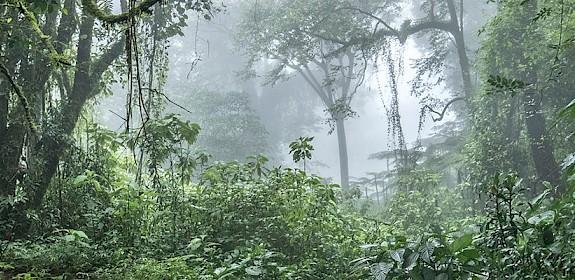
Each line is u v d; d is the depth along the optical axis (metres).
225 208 8.80
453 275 4.14
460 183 16.66
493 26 15.01
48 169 10.07
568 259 3.99
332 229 8.83
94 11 6.12
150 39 11.55
